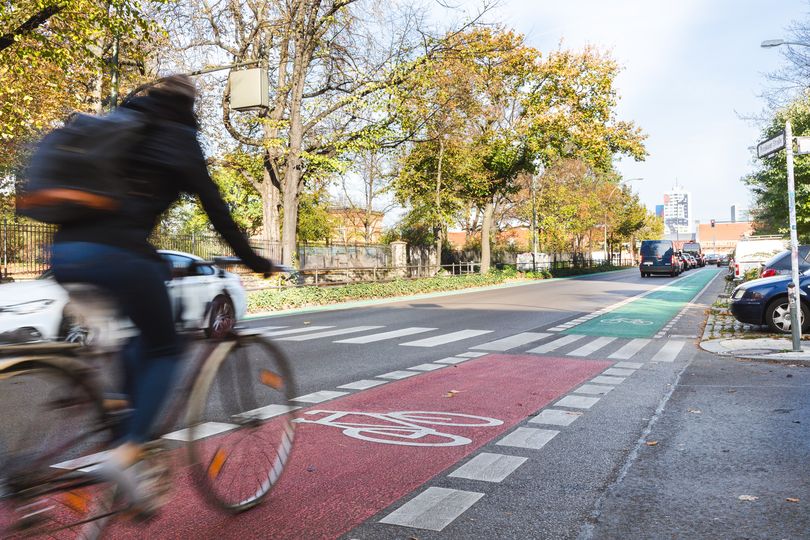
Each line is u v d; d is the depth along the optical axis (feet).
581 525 10.78
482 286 111.65
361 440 16.11
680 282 122.72
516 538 10.27
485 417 18.60
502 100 122.93
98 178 8.32
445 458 14.60
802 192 91.50
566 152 125.59
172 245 57.21
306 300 67.41
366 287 79.15
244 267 10.50
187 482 12.60
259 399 11.46
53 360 8.04
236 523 10.75
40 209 8.16
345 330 42.45
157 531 10.37
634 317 51.39
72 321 8.98
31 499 7.70
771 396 21.08
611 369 27.17
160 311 9.06
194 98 9.60
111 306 8.74
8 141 50.90
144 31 52.37
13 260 41.37
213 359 10.42
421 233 136.98
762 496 12.04
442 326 44.93
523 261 169.89
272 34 80.33
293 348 33.50
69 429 8.22
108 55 64.49
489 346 34.47
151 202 9.05
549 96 118.32
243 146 91.04
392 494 12.23
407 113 82.89
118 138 8.56
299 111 79.92
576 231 181.57
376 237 183.62
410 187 118.42
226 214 9.62
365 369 27.07
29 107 52.95
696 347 34.19
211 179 9.45
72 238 8.42
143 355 9.18
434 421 18.11
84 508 8.21
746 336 36.73
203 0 74.74
